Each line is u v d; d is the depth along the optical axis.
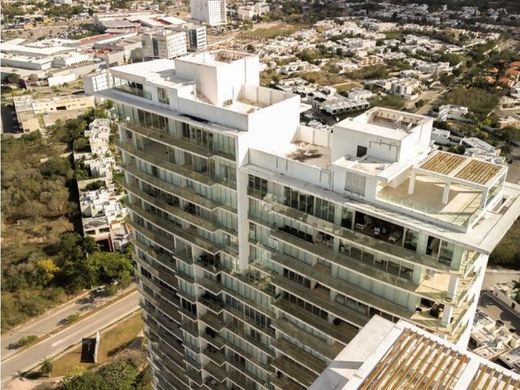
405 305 54.72
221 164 63.81
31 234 185.00
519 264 160.00
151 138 70.12
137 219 84.38
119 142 78.88
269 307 69.06
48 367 128.62
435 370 43.19
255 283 68.38
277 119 63.84
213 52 74.38
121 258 163.12
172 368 91.69
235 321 75.94
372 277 54.22
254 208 64.25
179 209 73.00
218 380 82.12
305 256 61.56
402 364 43.81
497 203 51.44
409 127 56.56
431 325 52.59
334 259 56.81
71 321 146.88
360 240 53.25
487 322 132.62
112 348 137.62
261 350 72.62
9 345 139.12
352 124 56.84
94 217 184.25
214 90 67.81
